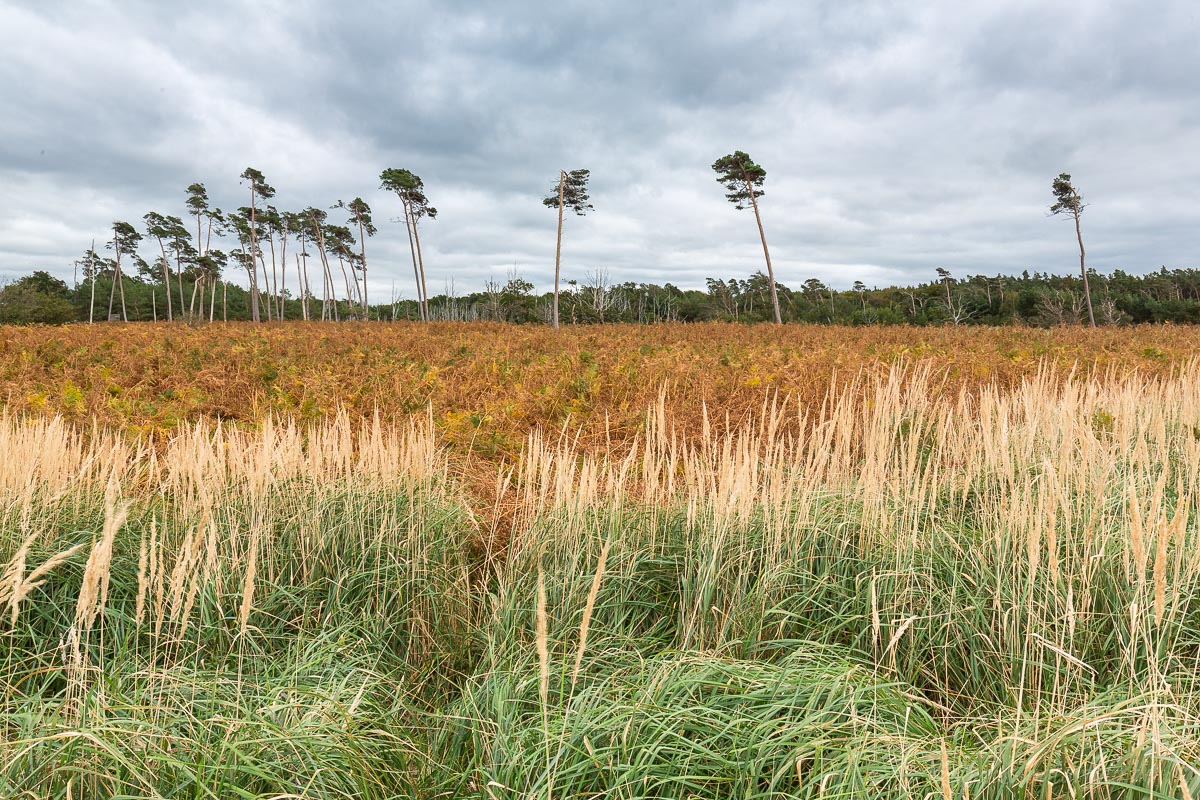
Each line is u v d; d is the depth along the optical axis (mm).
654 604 3072
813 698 2020
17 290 54500
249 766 1719
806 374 8391
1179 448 4250
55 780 1677
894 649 2570
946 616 2684
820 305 76750
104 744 1592
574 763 1817
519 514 4102
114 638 2607
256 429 5770
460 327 23234
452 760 2146
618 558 3191
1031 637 2387
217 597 2607
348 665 2609
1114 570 2748
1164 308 57031
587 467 3332
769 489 3420
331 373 9047
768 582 2871
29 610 2814
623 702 2074
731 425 6719
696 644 2744
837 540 3250
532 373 9367
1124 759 1646
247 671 2584
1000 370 9562
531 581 3094
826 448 3734
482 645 2955
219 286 87625
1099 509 2752
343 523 3531
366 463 4055
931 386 7996
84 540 3143
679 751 1882
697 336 19109
